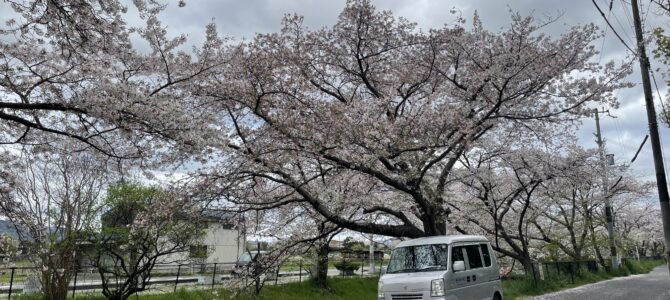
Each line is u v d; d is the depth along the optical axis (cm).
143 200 1203
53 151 923
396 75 1455
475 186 2058
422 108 1233
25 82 795
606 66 1334
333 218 1297
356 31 1383
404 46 1424
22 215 1000
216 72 1088
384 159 1210
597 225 3431
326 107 1127
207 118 938
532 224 3016
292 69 1257
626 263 3572
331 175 1323
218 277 2062
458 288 965
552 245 2730
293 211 1558
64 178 1092
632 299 1609
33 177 1064
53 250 1047
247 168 1194
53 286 1041
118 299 1059
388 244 2081
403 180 1204
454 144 1205
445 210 1464
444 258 988
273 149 1142
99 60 802
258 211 1451
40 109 761
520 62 1260
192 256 1323
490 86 1329
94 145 830
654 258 7119
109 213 1188
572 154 1992
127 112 777
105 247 1076
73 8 731
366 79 1437
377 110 1192
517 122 1523
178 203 1119
